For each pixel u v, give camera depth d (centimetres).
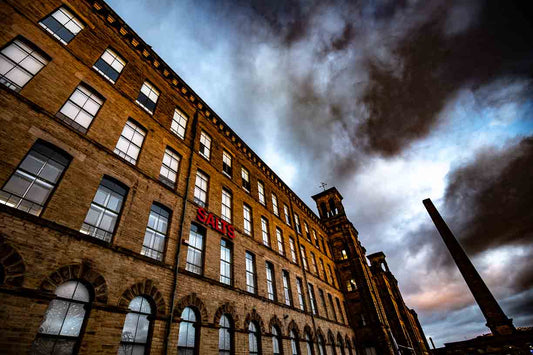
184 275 1020
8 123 698
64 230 708
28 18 867
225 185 1603
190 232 1175
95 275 733
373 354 2416
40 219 670
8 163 664
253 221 1741
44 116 791
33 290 595
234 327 1158
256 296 1397
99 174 880
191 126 1532
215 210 1402
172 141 1307
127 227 896
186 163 1344
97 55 1083
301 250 2391
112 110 1044
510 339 3488
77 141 856
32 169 730
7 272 575
